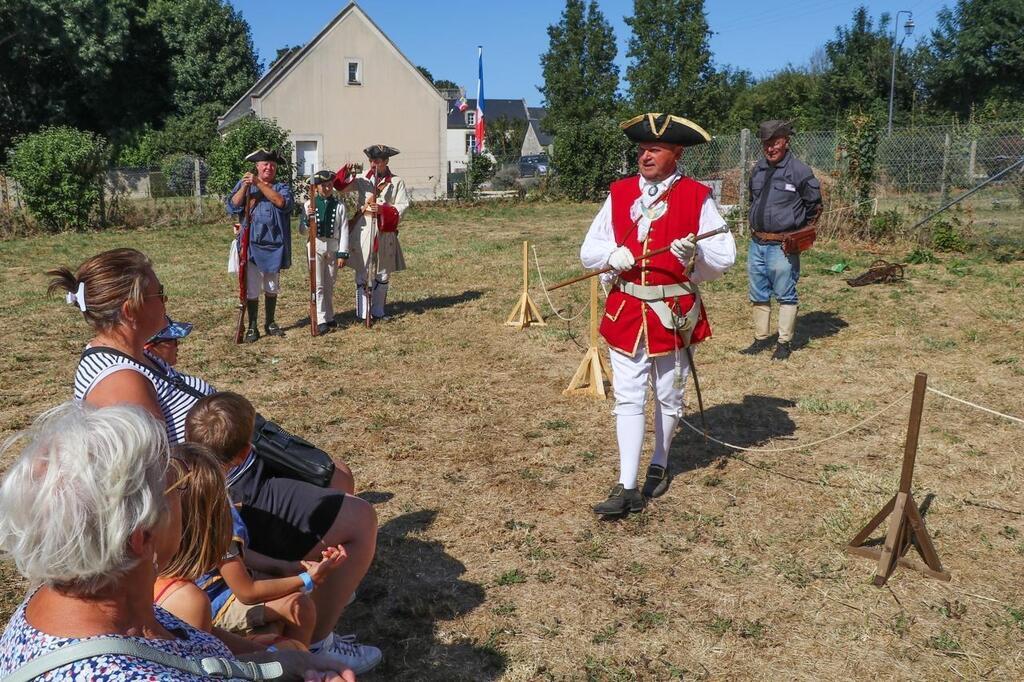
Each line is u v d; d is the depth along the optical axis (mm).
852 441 5770
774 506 4848
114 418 1428
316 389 7066
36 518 1339
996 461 5367
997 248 12875
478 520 4723
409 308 10188
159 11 43625
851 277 11312
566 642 3627
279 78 32719
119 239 17672
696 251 4684
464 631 3703
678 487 5121
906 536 4227
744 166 16375
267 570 3139
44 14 38406
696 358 7836
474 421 6262
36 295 11234
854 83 40406
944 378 7020
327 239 8805
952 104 38938
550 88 49188
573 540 4496
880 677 3381
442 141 35281
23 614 1443
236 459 2963
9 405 6762
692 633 3682
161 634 1533
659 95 42125
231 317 9836
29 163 18375
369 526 3279
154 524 1437
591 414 6387
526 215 22844
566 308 10016
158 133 41438
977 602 3879
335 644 3336
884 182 15766
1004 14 36062
